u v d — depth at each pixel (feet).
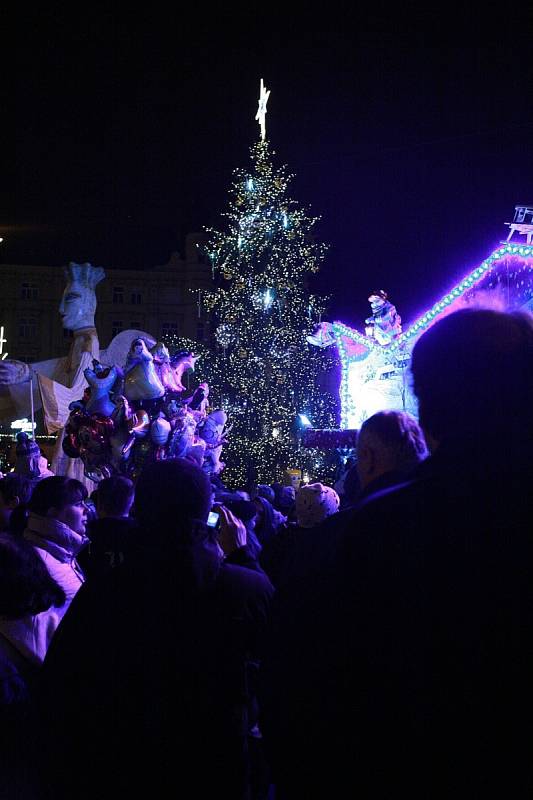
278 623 5.34
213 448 36.68
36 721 7.48
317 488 15.70
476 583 4.50
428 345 5.14
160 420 31.76
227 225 117.19
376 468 7.77
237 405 106.32
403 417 7.85
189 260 210.79
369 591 4.77
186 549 7.64
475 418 4.82
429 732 4.44
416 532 4.70
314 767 4.86
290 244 110.52
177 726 7.14
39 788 7.42
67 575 12.13
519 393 4.81
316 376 107.34
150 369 32.35
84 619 7.53
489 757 4.31
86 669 7.30
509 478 4.63
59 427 85.66
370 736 4.65
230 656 7.45
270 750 5.21
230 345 110.52
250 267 108.27
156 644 7.31
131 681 7.23
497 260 51.26
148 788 7.06
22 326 200.34
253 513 17.89
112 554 10.23
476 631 4.44
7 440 85.56
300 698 4.96
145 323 207.82
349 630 4.82
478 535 4.56
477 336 4.95
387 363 69.36
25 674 9.33
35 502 12.65
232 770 7.27
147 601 7.45
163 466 7.97
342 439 65.67
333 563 5.01
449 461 4.85
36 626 9.57
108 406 32.71
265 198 106.52
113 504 12.46
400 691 4.58
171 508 7.66
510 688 4.34
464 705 4.38
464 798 4.32
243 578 7.91
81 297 89.40
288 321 107.96
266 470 102.47
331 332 77.51
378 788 4.59
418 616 4.59
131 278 208.74
